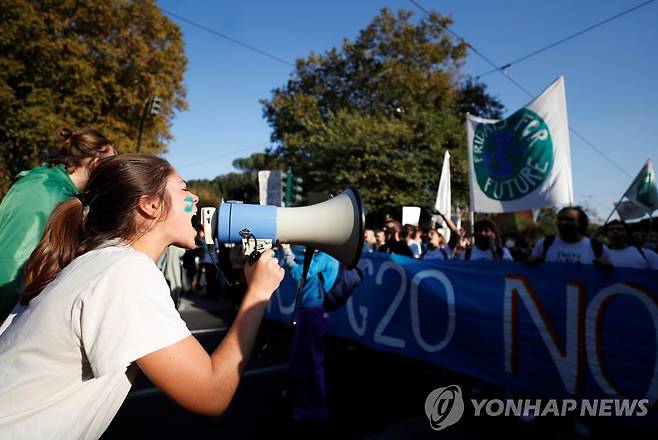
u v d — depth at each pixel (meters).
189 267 9.54
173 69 17.28
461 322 3.68
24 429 0.85
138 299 0.86
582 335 3.01
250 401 3.40
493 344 3.46
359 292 4.62
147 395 3.46
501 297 3.45
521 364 3.29
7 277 1.39
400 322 4.15
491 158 5.71
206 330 5.95
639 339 2.77
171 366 0.85
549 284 3.20
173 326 0.88
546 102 5.23
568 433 2.88
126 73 16.08
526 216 15.12
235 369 0.96
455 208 18.58
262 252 1.21
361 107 22.77
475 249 4.67
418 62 22.23
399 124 17.86
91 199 1.03
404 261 4.16
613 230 3.78
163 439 2.80
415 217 7.07
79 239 1.08
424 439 2.80
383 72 21.61
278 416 3.14
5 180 13.92
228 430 2.92
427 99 22.28
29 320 0.90
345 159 17.41
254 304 1.10
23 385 0.87
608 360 2.89
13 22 13.30
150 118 16.61
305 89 23.59
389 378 3.97
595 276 2.98
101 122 15.35
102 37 15.48
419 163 17.03
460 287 3.72
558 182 5.09
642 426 2.74
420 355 3.95
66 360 0.88
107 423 0.98
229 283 1.39
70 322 0.86
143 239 1.04
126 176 1.01
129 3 15.66
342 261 1.34
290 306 5.67
